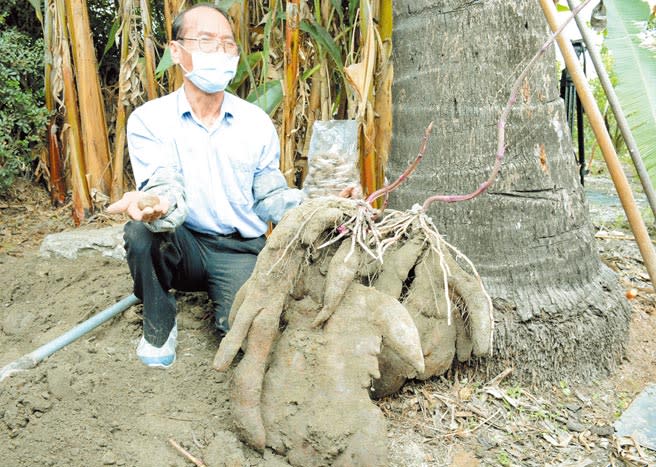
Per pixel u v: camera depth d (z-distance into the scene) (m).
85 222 4.92
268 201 2.65
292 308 2.25
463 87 2.60
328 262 2.28
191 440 2.19
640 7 1.73
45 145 5.48
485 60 2.57
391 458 2.19
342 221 2.23
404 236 2.49
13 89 4.98
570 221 2.71
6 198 5.52
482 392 2.56
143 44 5.00
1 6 5.61
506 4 2.54
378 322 2.13
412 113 2.74
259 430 2.08
